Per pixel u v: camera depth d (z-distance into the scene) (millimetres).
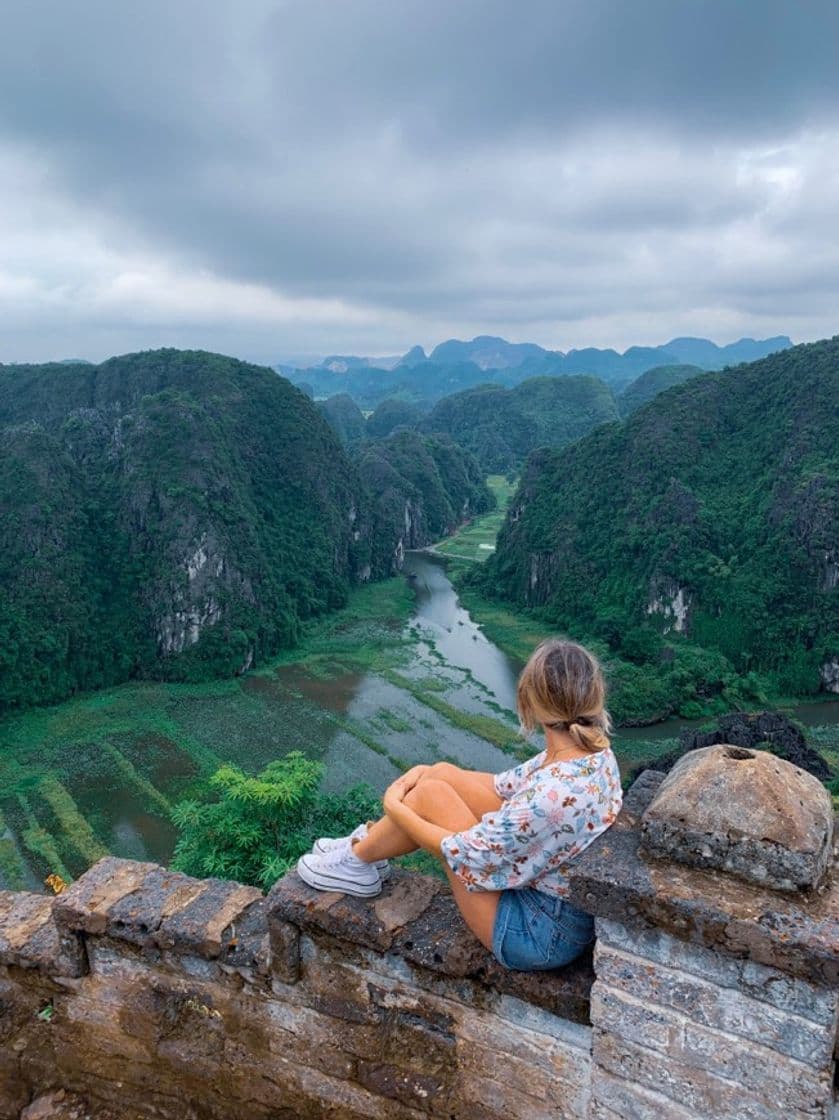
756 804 2768
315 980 3738
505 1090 3373
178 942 3965
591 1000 2977
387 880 3850
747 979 2631
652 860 2898
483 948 3365
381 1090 3586
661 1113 2900
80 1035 4344
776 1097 2668
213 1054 4008
